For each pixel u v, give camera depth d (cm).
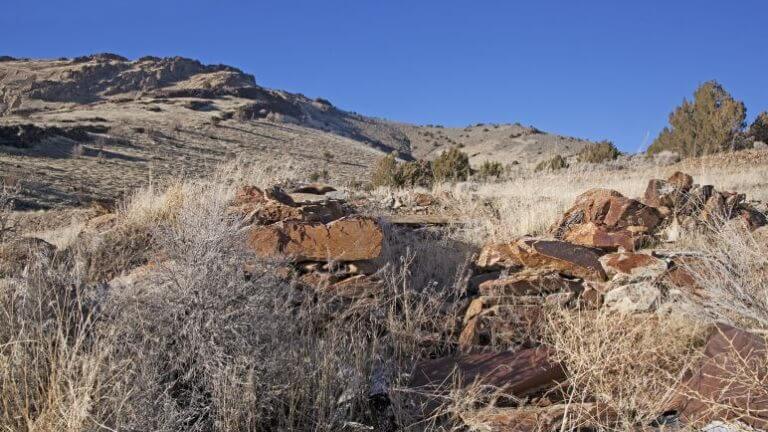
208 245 359
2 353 298
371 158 6906
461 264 534
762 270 441
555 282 466
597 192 635
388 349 395
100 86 13300
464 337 410
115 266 500
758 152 2023
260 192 609
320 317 395
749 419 305
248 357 315
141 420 273
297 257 482
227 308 331
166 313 326
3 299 339
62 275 367
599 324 374
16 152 3853
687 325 386
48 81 12512
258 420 303
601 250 565
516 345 406
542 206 746
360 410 336
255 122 8625
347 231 492
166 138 5803
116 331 312
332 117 14538
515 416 322
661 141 2614
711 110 2394
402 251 575
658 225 613
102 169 3600
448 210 861
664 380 345
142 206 627
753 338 352
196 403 303
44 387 299
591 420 315
